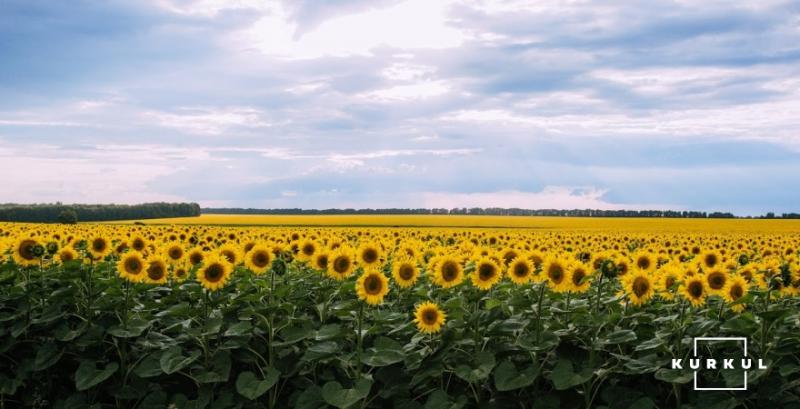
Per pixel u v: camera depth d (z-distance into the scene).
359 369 8.94
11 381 9.78
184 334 10.00
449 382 9.34
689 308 9.83
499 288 10.56
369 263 11.01
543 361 9.05
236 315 10.45
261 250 11.50
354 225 82.06
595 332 9.01
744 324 8.76
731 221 96.81
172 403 9.09
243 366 10.06
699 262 12.96
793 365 8.14
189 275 12.03
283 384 9.41
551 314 9.76
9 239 13.19
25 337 10.50
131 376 9.60
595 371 8.51
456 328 9.42
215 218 116.19
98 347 9.90
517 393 8.99
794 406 7.99
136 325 9.80
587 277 9.33
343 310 10.01
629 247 24.42
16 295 10.63
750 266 11.67
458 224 85.88
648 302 10.48
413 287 11.69
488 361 8.53
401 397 8.96
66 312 10.35
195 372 9.34
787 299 10.41
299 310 11.27
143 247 14.07
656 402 8.74
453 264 9.91
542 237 29.58
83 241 16.00
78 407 9.30
